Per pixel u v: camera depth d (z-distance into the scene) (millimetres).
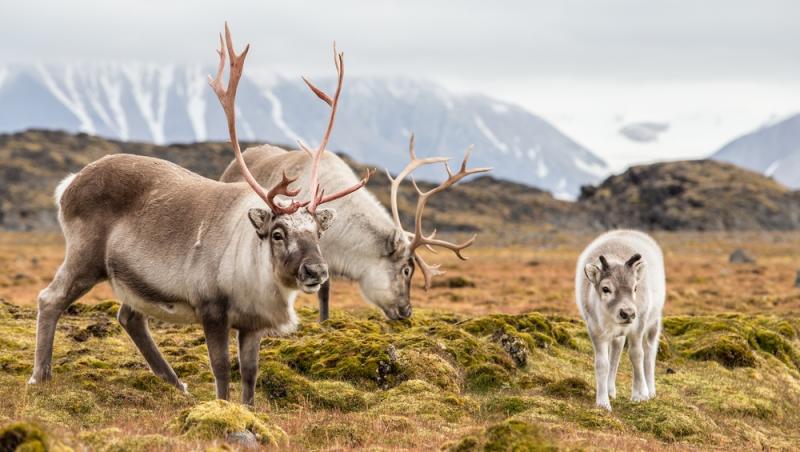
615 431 16547
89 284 16906
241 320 16062
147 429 13562
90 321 24359
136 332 17859
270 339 22078
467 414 17172
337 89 17062
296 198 22906
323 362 19875
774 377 24109
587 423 16812
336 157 24031
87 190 16875
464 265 78562
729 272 68625
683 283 59000
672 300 45125
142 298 16531
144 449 11750
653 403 18688
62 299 16812
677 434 17500
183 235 16219
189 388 18188
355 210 23078
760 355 25969
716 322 27375
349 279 23531
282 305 15906
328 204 22922
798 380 24766
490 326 24391
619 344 19344
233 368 19219
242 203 16219
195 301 16078
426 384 18656
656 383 22031
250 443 12711
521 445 11797
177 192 16719
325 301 24922
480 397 19188
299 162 23469
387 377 19344
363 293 23625
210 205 16359
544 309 39281
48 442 10297
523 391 19719
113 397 16125
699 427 17828
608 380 19469
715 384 22203
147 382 17203
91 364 18781
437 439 14289
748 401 21125
